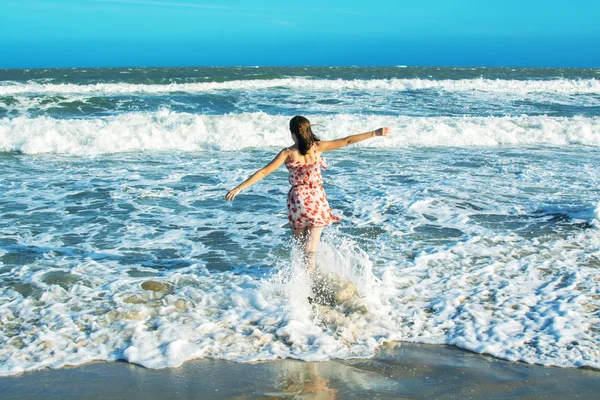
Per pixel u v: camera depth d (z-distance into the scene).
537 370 3.83
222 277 5.50
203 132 13.63
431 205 8.14
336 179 9.80
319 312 4.65
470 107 19.52
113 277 5.50
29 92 21.72
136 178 9.93
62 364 3.88
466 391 3.57
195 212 7.89
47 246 6.41
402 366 3.90
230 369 3.85
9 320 4.54
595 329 4.38
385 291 5.11
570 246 6.39
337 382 3.69
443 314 4.68
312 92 22.98
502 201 8.38
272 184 9.65
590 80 27.30
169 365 3.88
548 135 14.40
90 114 17.52
